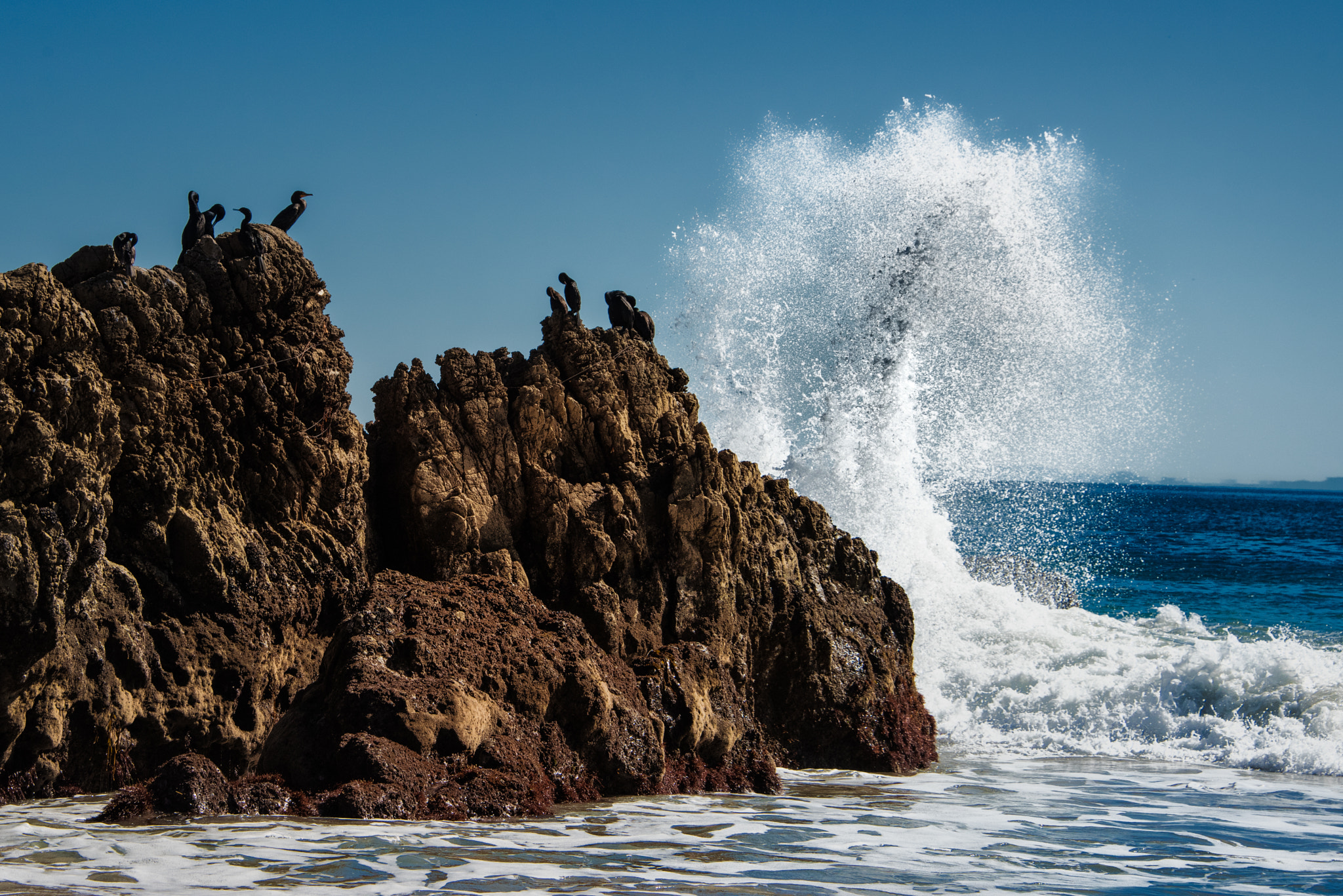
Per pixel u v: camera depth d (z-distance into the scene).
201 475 33.66
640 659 36.53
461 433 40.31
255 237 35.31
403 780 27.42
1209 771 42.50
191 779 26.83
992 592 68.88
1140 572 114.75
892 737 42.16
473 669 30.70
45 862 22.36
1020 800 35.62
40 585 27.97
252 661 33.06
